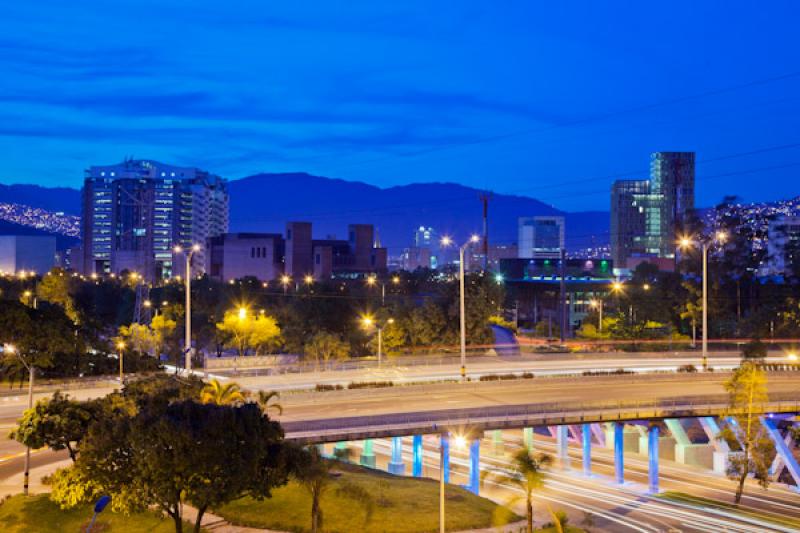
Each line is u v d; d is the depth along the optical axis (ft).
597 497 280.72
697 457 328.70
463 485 272.92
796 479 302.25
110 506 189.67
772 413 297.94
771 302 552.82
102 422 162.91
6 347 337.31
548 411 268.00
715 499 283.18
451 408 280.10
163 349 513.86
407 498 218.59
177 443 151.23
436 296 590.55
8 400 299.58
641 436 344.90
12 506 186.80
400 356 432.25
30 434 184.65
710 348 479.82
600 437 361.30
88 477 161.79
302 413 270.05
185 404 159.33
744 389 282.36
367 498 208.64
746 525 254.47
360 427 240.53
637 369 382.42
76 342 364.99
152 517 188.75
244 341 466.29
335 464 238.68
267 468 167.84
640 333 514.27
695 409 282.56
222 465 156.66
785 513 268.21
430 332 458.09
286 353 488.02
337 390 303.68
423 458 321.73
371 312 504.43
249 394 246.68
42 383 335.88
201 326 536.01
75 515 185.78
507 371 372.79
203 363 457.68
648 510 267.59
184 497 162.50
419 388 310.86
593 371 367.86
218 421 154.81
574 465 322.96
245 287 651.66
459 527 201.98
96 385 329.93
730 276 599.16
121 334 499.10
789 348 464.65
